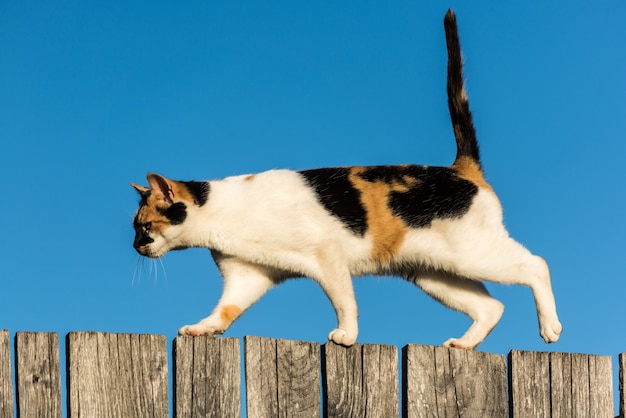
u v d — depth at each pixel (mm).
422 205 5914
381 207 5906
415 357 4531
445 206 5910
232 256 6000
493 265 5949
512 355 4668
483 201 5953
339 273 5754
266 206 5832
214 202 5891
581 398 4711
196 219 5902
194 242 6012
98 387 3967
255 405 4215
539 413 4641
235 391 4207
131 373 4031
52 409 3883
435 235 5941
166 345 4117
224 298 6020
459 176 6023
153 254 6051
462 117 6211
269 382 4262
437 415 4500
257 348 4273
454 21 6387
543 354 4711
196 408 4125
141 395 4027
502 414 4617
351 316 5703
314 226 5809
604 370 4766
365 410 4406
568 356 4742
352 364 4438
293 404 4285
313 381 4348
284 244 5805
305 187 5922
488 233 5938
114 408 3975
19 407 3838
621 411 4844
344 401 4383
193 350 4180
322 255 5777
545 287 5965
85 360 3971
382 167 6082
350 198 5898
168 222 5938
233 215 5855
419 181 5984
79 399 3928
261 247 5848
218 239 5906
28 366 3883
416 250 5977
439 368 4559
